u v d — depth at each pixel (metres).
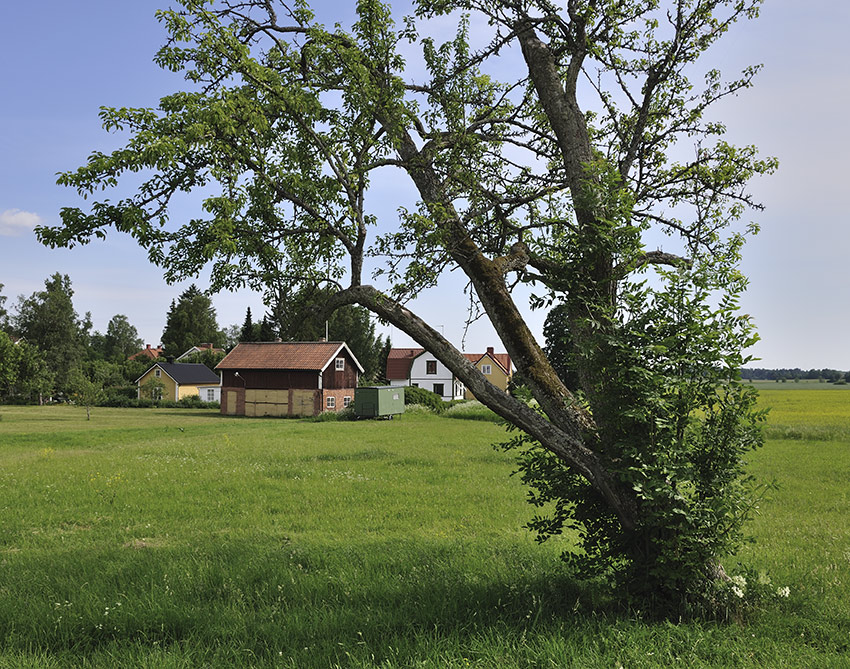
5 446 25.64
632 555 6.22
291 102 6.28
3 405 69.50
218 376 76.31
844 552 8.45
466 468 17.56
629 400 5.89
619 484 6.08
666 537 5.92
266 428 34.91
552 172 8.46
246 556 8.04
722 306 5.75
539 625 5.55
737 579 5.86
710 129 7.93
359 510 11.68
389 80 6.92
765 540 9.34
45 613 5.96
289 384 52.34
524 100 8.66
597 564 6.46
